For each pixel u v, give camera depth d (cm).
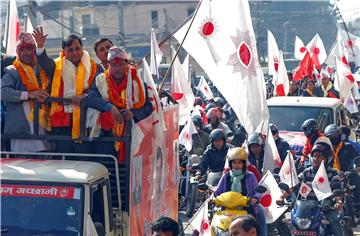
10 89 1828
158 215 2009
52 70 1848
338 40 6216
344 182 2692
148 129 1847
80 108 1823
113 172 1814
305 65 5247
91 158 1831
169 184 2145
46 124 1867
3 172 1655
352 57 6375
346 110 4369
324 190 2362
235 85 2356
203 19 2389
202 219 2134
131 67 1819
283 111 3969
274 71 5369
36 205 1636
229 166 2161
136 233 1809
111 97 1817
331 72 6275
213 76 2377
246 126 2358
